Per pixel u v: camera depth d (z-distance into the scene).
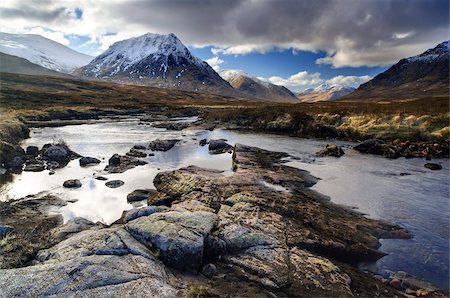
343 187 24.03
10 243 12.88
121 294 8.98
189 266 11.54
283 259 12.33
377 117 48.22
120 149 42.62
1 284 9.06
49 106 98.12
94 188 25.33
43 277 9.38
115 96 159.12
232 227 13.91
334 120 53.12
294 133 55.09
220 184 22.42
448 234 16.47
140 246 11.76
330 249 14.26
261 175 25.58
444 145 36.94
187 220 13.78
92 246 11.56
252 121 64.69
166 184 24.33
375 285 11.76
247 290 10.58
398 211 19.45
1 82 139.12
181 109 118.25
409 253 14.66
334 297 10.51
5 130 44.38
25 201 21.56
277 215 16.48
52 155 35.97
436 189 23.58
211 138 51.34
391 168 29.89
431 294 11.52
